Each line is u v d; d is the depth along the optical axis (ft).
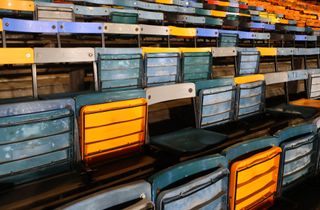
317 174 9.18
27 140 6.20
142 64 10.52
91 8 13.46
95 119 7.07
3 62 7.73
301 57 19.70
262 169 6.78
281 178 7.54
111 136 7.47
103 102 7.38
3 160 5.95
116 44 16.03
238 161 6.10
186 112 12.19
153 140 8.23
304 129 8.27
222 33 16.11
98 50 9.50
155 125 11.20
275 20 27.81
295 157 7.93
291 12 37.06
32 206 5.41
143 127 8.14
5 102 7.35
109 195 4.30
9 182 6.09
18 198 5.67
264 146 7.04
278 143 7.42
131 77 10.40
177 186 5.17
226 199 6.06
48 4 12.53
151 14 15.89
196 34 14.96
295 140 7.71
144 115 8.09
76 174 6.75
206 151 7.78
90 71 12.71
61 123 6.64
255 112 11.60
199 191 5.40
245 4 31.99
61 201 5.60
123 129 7.68
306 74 13.70
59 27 10.53
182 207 5.16
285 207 7.89
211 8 25.36
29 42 13.64
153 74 10.99
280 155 7.41
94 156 7.25
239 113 10.89
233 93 10.50
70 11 13.02
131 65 10.29
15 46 13.01
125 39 17.07
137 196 4.60
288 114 11.37
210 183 5.49
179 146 7.72
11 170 6.08
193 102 9.50
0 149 5.89
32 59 8.19
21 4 11.99
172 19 17.29
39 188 6.07
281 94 16.89
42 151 6.44
